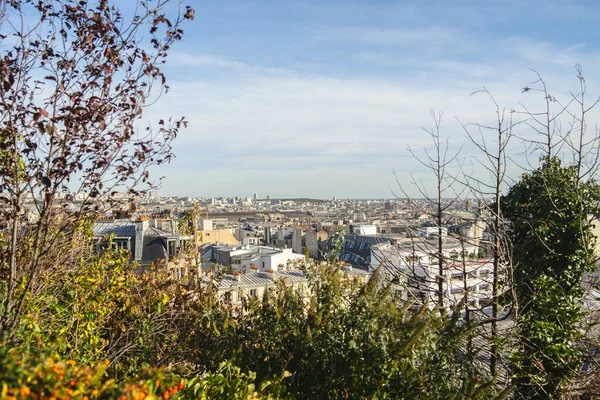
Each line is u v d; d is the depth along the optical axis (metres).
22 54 6.86
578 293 11.34
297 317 8.57
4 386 3.83
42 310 8.73
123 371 10.09
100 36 7.00
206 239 78.00
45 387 4.18
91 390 4.64
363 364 7.26
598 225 20.22
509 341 9.99
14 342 6.43
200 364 9.36
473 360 8.54
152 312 11.31
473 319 8.83
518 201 12.74
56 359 5.31
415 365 7.17
